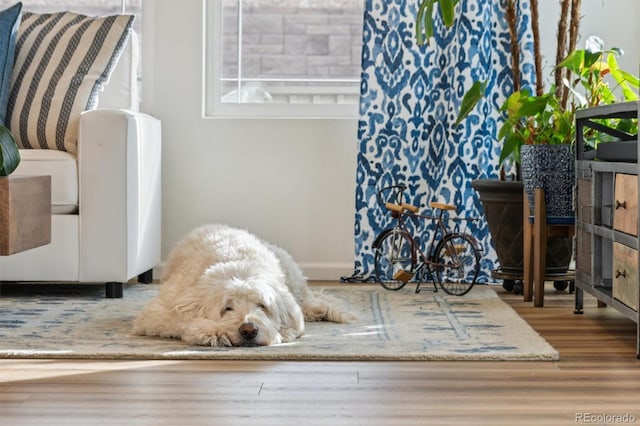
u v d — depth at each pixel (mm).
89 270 3416
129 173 3432
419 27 3277
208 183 4121
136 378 2195
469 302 3395
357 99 4246
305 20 4242
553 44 4090
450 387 2125
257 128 4105
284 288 2662
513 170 4047
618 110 2738
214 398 2016
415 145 4008
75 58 3664
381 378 2207
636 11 4070
